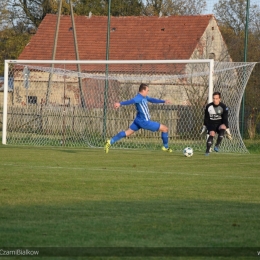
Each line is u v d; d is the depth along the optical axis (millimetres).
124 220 24438
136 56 111812
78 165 45312
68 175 38750
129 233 22125
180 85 79312
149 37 115125
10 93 99000
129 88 79938
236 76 66938
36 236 21484
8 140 75812
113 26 119062
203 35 112438
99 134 72875
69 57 113312
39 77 100375
